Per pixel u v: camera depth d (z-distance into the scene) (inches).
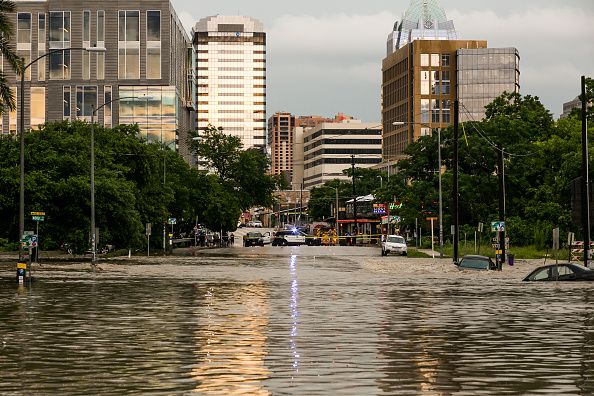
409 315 1130.0
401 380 637.9
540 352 787.4
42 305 1282.0
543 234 3676.2
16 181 3014.3
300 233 6235.2
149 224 3535.9
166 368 693.9
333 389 600.4
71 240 3144.7
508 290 1593.3
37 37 5580.7
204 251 4256.9
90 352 786.2
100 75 5605.3
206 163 5831.7
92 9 5590.6
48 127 3331.7
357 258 3253.0
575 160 3602.4
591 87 4439.0
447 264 2743.6
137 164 3762.3
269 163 6048.2
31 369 689.6
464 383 625.9
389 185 4987.7
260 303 1312.7
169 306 1262.3
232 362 725.9
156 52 5625.0
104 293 1515.7
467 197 4315.9
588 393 585.3
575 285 1718.8
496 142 4382.4
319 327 991.0
